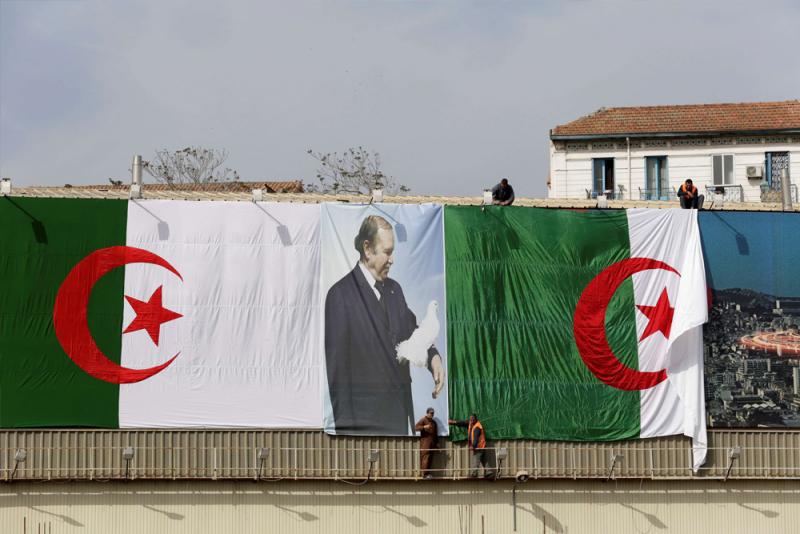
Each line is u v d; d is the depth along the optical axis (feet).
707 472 121.60
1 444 114.52
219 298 118.11
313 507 116.57
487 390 119.44
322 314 118.83
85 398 115.75
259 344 117.91
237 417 117.08
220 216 118.93
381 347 118.83
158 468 115.65
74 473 114.62
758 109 209.36
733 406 123.13
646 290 123.03
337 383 118.01
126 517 115.03
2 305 115.65
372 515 116.98
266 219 119.34
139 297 117.50
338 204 120.16
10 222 116.57
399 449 117.91
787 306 125.08
